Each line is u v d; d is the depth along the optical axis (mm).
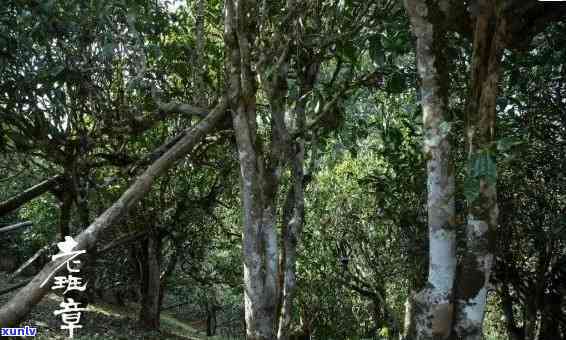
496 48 4676
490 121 4668
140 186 5477
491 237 4648
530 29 5230
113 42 7840
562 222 8383
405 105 7848
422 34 4922
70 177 9109
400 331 11469
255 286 6391
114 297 21266
